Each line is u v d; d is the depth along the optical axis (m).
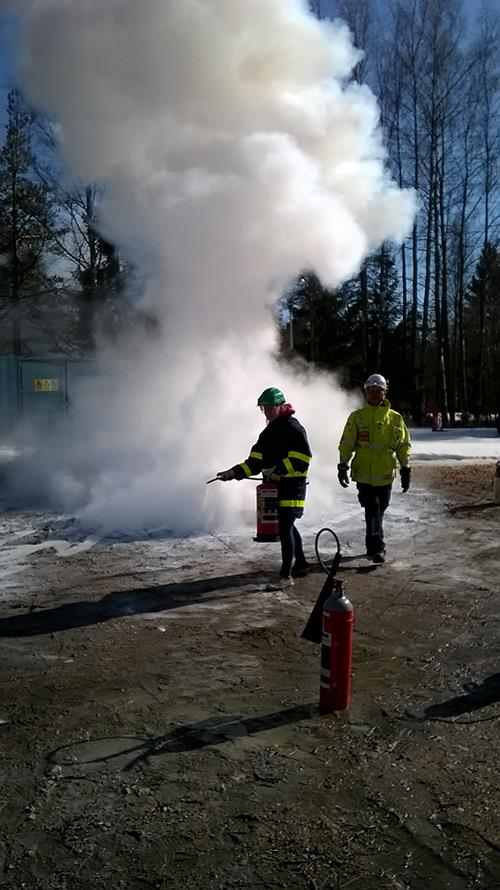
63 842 2.93
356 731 3.85
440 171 36.09
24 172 28.97
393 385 37.59
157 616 5.69
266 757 3.58
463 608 5.88
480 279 44.00
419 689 4.38
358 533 8.49
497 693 4.32
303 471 6.66
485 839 2.94
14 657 4.87
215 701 4.21
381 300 37.97
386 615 5.72
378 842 2.93
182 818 3.08
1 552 7.64
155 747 3.68
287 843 2.92
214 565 7.13
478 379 41.09
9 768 3.49
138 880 2.71
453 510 10.06
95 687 4.40
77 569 7.00
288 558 6.53
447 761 3.54
